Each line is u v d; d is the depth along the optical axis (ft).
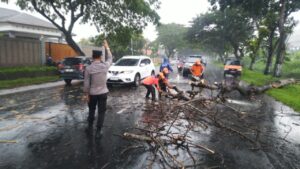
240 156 17.83
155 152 17.69
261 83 61.57
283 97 41.55
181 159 17.01
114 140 20.45
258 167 16.16
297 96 43.68
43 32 98.37
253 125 25.80
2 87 48.16
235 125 25.41
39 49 71.05
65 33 78.07
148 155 17.57
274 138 21.89
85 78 21.21
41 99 37.70
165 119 25.59
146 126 24.09
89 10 78.23
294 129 24.70
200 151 18.48
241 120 27.63
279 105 36.86
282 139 21.65
